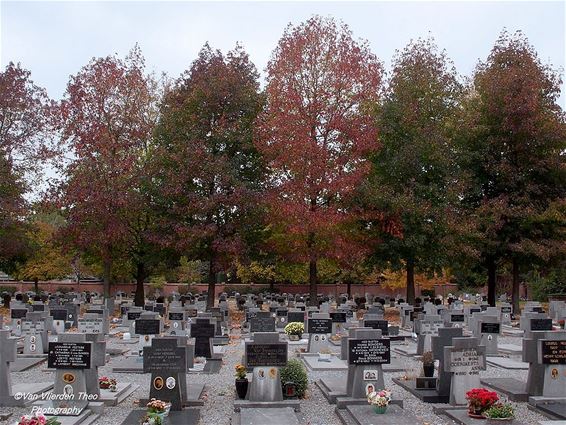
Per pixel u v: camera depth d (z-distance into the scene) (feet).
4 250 137.90
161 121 131.95
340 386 51.67
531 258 132.57
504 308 116.37
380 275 188.44
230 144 125.80
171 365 45.70
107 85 128.77
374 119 124.77
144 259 133.59
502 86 130.31
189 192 120.78
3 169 132.46
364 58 126.11
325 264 180.14
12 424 39.50
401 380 55.93
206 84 126.21
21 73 141.18
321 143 124.57
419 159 124.26
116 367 63.00
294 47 123.24
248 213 120.67
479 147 135.74
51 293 177.99
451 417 43.34
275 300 153.48
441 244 120.16
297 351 75.77
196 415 44.01
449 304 140.15
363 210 122.62
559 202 123.95
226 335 89.61
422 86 128.88
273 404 45.78
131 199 122.93
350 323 93.61
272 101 122.42
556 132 127.24
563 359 47.70
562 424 40.78
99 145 125.39
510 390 50.37
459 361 46.73
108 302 124.88
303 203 118.42
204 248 124.88
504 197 128.77
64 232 124.88
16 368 63.10
